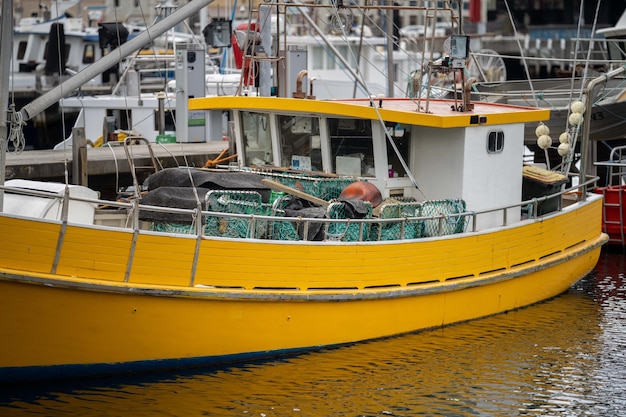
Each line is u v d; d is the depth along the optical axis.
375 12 54.19
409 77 24.16
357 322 15.55
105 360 13.54
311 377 14.56
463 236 16.69
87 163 23.53
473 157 17.17
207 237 13.82
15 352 12.99
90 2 65.69
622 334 17.27
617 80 30.75
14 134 13.73
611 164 25.19
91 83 52.06
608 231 25.22
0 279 12.50
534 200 18.27
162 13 32.31
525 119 18.12
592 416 13.59
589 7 57.97
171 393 13.73
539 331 17.31
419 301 16.28
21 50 53.66
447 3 17.36
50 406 13.20
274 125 17.48
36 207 13.98
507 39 58.44
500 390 14.43
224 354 14.41
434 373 15.03
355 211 15.56
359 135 16.89
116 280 13.26
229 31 28.38
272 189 15.89
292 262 14.59
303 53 27.88
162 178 15.93
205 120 30.20
